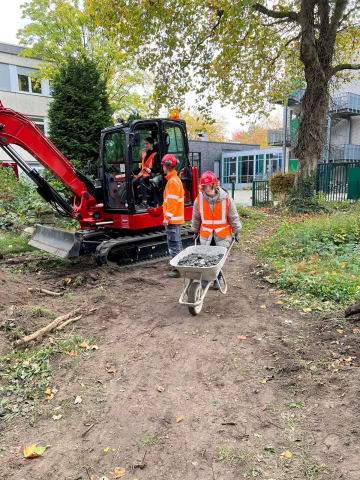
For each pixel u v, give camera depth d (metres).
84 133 13.84
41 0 17.17
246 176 37.88
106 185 7.61
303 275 5.74
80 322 4.83
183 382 3.45
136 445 2.72
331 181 15.72
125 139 6.95
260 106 16.48
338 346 3.75
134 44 12.33
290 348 3.84
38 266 7.36
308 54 13.01
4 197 11.61
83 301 5.50
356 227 8.16
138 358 3.91
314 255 6.87
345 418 2.77
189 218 8.30
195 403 3.14
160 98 14.57
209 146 39.44
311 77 13.41
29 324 4.45
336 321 4.29
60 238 7.19
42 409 3.15
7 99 23.81
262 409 2.99
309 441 2.61
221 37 13.12
